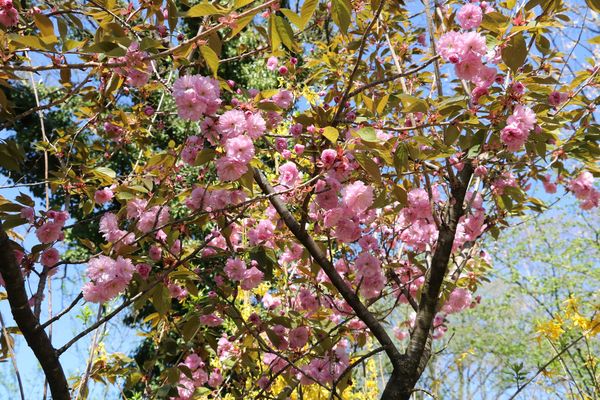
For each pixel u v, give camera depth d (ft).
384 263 11.12
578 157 10.10
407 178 9.86
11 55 7.22
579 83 10.47
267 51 10.94
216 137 7.41
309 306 10.65
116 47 6.59
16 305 7.02
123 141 11.34
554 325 13.05
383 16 11.80
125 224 10.36
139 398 13.06
